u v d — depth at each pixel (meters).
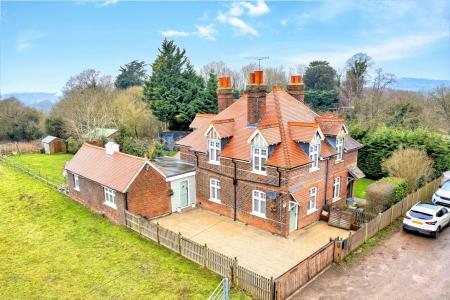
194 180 26.64
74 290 15.64
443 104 55.44
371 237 20.69
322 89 75.56
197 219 24.20
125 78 90.19
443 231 21.81
